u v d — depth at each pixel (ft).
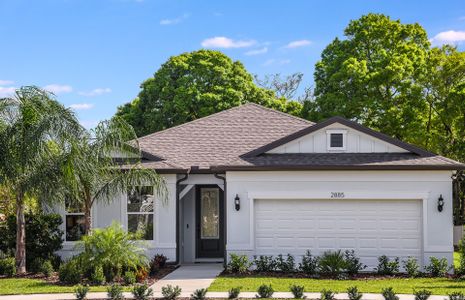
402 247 67.51
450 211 66.44
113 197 68.18
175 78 131.13
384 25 123.95
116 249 59.06
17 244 64.69
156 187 67.62
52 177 62.23
